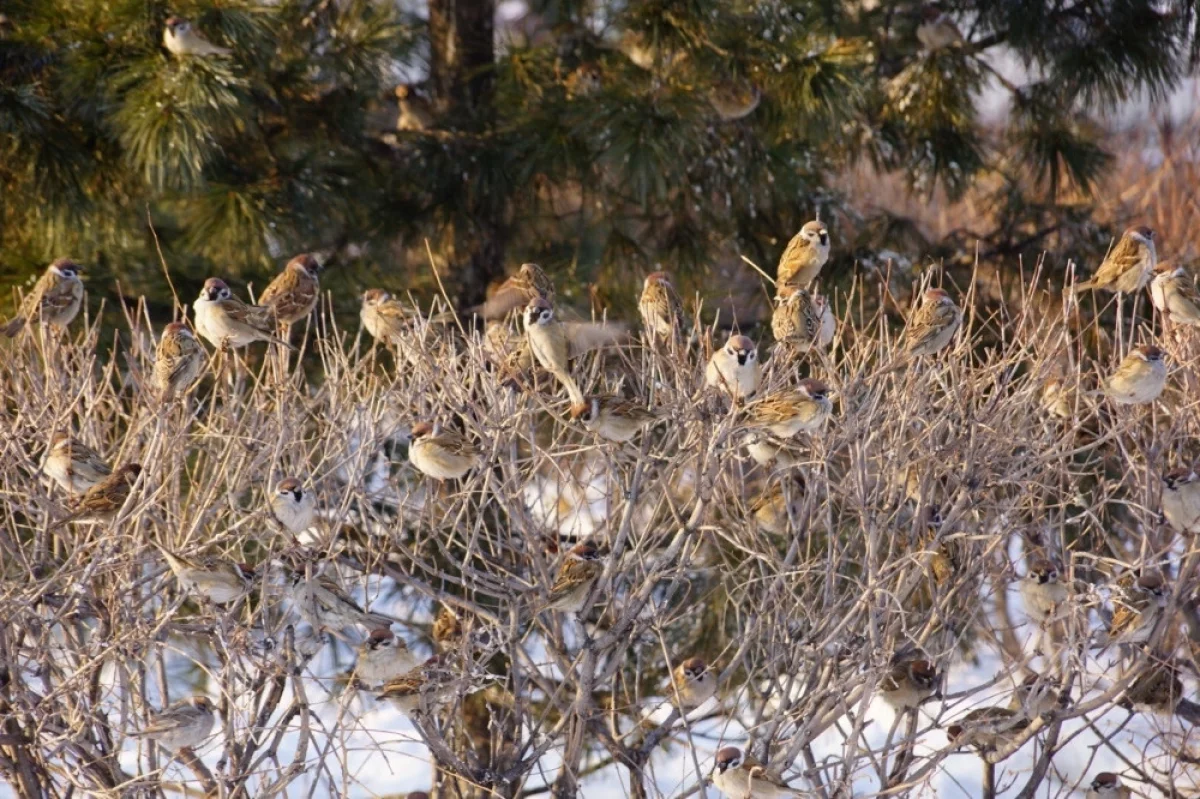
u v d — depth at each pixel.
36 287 11.73
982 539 11.26
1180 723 11.88
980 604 12.27
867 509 10.42
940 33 17.23
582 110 15.46
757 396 10.48
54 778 11.88
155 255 14.88
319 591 10.51
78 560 10.18
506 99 16.66
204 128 13.78
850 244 16.66
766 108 16.30
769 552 11.70
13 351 11.59
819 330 11.11
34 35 14.50
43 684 10.96
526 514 11.60
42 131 14.11
